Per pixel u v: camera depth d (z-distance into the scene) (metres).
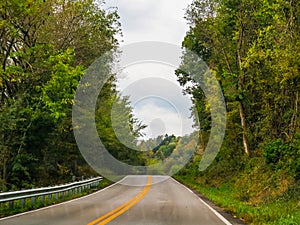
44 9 28.75
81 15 31.31
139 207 17.47
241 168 34.47
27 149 30.66
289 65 19.45
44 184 30.58
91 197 23.89
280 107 28.95
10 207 15.64
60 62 25.55
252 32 32.88
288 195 19.27
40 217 13.62
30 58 28.42
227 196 26.72
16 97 28.67
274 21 23.20
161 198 23.08
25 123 29.20
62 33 31.12
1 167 28.38
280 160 25.75
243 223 12.50
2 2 23.70
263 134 31.42
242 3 31.53
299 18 21.89
